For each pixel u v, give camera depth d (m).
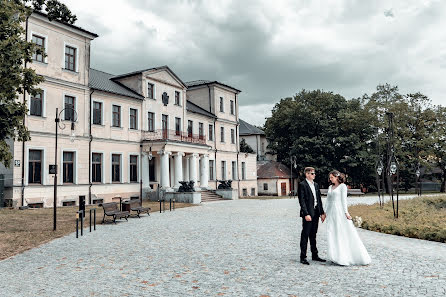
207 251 9.65
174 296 5.91
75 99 27.28
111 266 8.18
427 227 11.64
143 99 33.22
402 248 9.74
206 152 37.97
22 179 23.14
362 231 13.25
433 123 53.41
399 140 49.72
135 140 32.34
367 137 52.47
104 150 29.33
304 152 52.28
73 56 27.50
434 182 66.38
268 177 53.78
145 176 32.62
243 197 43.78
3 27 12.53
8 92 12.65
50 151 25.19
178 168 33.56
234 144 48.19
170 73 36.56
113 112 30.62
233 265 7.95
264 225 15.15
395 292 5.84
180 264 8.20
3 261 9.05
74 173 26.89
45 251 10.22
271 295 5.81
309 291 5.96
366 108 50.88
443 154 51.41
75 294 6.15
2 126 12.55
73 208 23.27
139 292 6.17
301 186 8.10
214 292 6.05
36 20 24.55
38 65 24.67
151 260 8.70
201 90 45.47
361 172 51.94
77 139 27.11
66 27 26.41
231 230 13.71
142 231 13.84
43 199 24.34
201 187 37.59
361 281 6.48
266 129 60.59
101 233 13.51
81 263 8.57
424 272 7.09
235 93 49.16
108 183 29.50
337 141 51.59
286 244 10.45
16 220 17.03
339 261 7.67
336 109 54.84
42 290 6.43
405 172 53.03
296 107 53.66
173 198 30.62
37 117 24.39
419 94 53.72
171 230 13.97
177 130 37.69
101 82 31.59
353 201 31.86
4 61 12.18
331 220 7.96
